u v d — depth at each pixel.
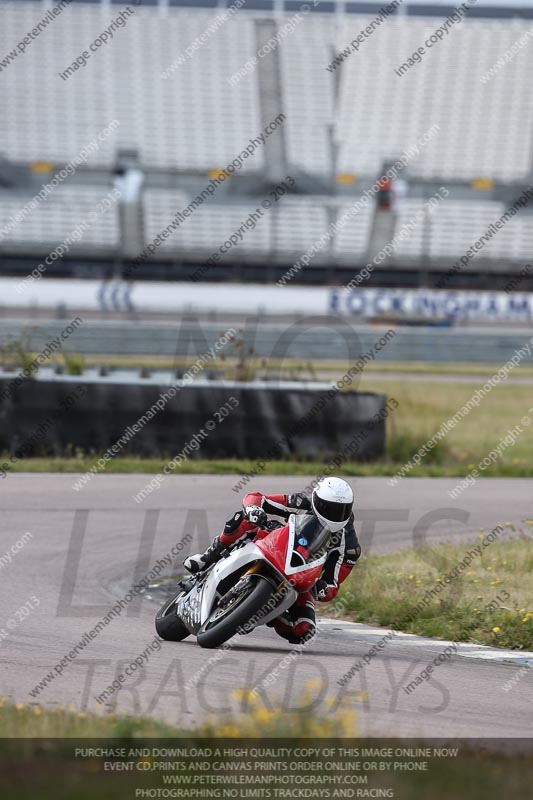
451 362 137.12
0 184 188.12
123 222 184.00
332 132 191.88
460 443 76.31
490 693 24.05
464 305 152.12
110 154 195.38
